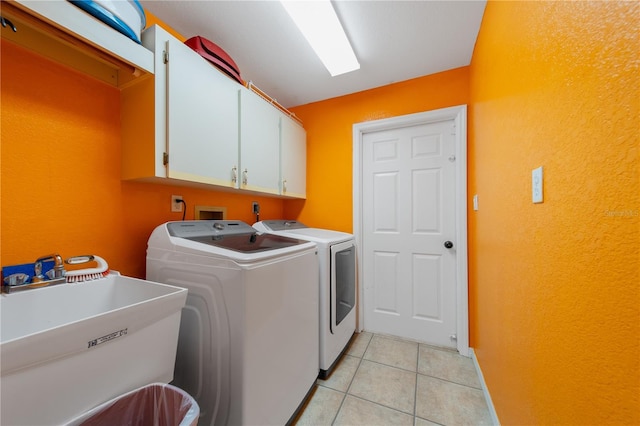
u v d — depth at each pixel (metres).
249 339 0.93
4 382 0.48
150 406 0.75
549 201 0.68
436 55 1.75
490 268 1.30
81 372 0.61
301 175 2.34
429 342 2.04
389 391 1.46
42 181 0.95
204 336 1.01
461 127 1.88
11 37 0.86
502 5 1.07
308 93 2.30
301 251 1.31
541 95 0.73
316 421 1.24
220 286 0.97
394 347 1.97
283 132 2.03
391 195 2.21
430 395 1.43
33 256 0.92
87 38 0.83
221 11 1.34
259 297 0.98
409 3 1.31
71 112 1.03
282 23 1.44
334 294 1.67
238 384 0.92
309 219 2.48
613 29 0.45
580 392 0.55
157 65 1.06
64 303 0.88
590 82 0.52
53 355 0.55
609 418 0.47
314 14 1.34
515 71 0.93
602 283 0.49
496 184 1.18
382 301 2.22
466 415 1.28
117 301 1.03
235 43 1.60
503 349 1.08
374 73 1.97
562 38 0.62
